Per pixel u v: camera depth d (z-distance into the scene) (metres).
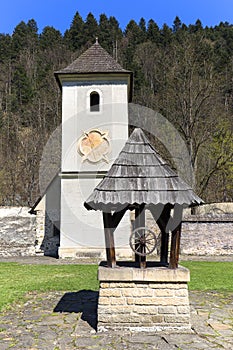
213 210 23.70
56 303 8.49
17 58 47.50
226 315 7.38
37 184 30.89
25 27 53.34
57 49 46.50
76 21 50.16
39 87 39.97
